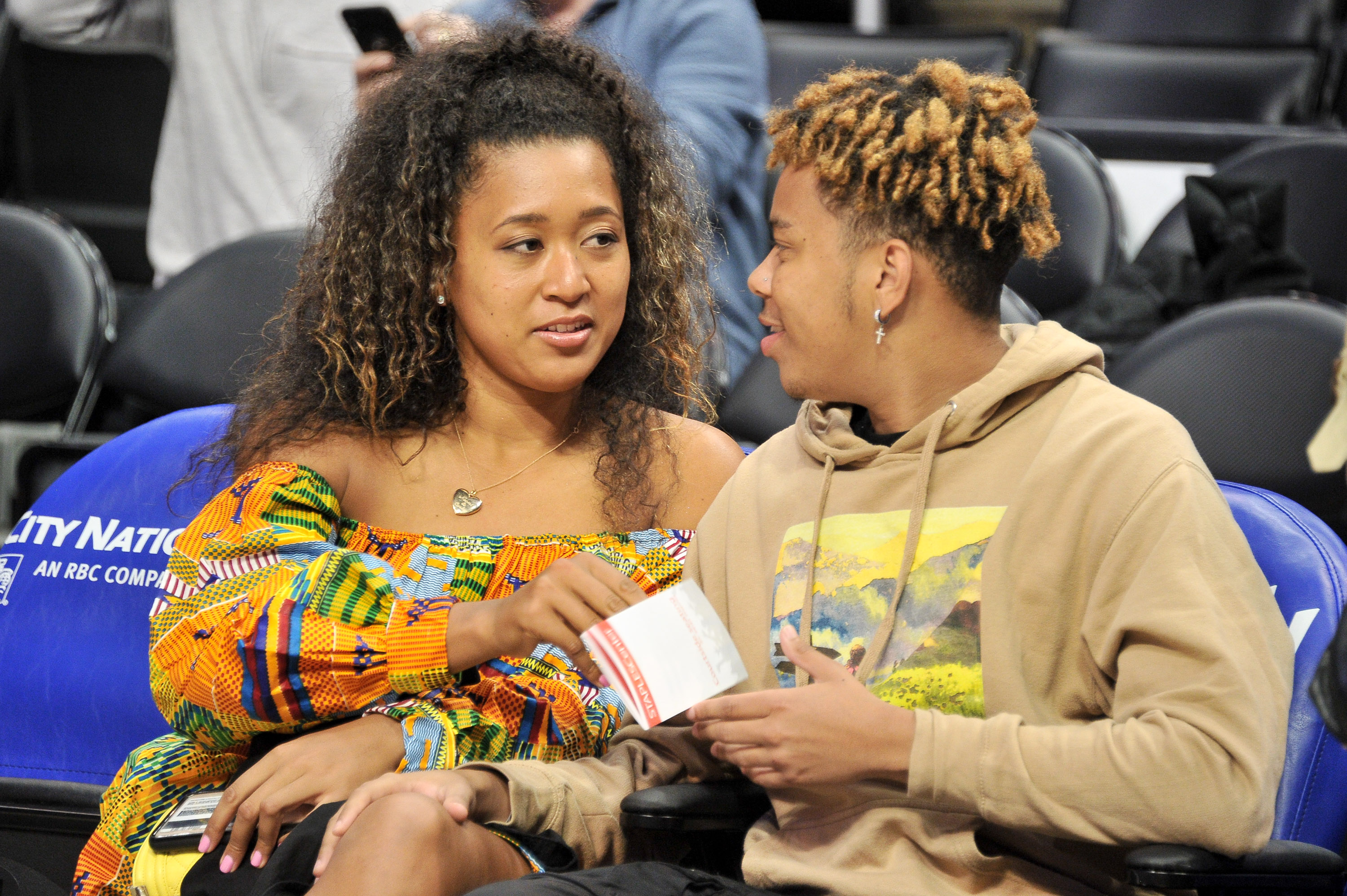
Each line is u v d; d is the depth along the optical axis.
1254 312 7.97
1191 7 14.84
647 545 5.91
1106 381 4.84
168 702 5.35
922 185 4.68
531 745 5.52
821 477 5.14
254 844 5.06
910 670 4.59
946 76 4.83
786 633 4.39
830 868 4.54
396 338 5.87
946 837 4.41
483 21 8.92
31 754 6.64
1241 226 9.34
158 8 13.47
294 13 11.25
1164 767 3.94
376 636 5.18
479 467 6.02
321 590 5.23
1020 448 4.72
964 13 18.12
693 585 4.26
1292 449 7.66
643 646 4.15
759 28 10.13
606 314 5.66
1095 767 4.01
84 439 9.54
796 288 4.89
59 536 6.91
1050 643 4.49
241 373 8.52
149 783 5.47
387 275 5.82
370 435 5.97
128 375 9.26
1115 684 4.39
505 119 5.63
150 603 6.73
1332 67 13.23
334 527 5.80
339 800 5.00
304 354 6.15
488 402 5.97
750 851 4.82
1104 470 4.47
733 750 4.40
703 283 6.62
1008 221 4.78
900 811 4.53
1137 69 13.24
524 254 5.57
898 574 4.74
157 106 13.46
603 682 5.42
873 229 4.76
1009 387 4.68
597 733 5.66
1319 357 7.71
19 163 13.73
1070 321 9.73
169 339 9.21
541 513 5.97
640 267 6.21
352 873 4.21
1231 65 13.07
